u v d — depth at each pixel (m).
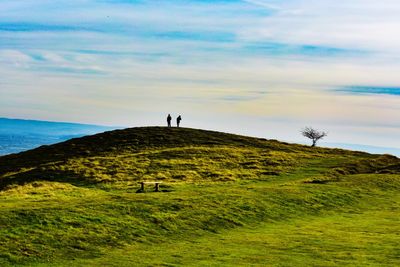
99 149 92.19
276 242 34.12
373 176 66.81
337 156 92.38
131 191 59.34
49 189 60.56
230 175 70.88
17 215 36.12
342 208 48.25
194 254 30.98
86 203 41.25
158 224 37.56
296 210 45.88
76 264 28.78
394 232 37.50
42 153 93.69
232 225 39.59
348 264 28.52
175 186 62.00
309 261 29.19
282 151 96.19
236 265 28.41
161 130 108.44
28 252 30.30
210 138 103.81
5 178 72.94
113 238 33.94
